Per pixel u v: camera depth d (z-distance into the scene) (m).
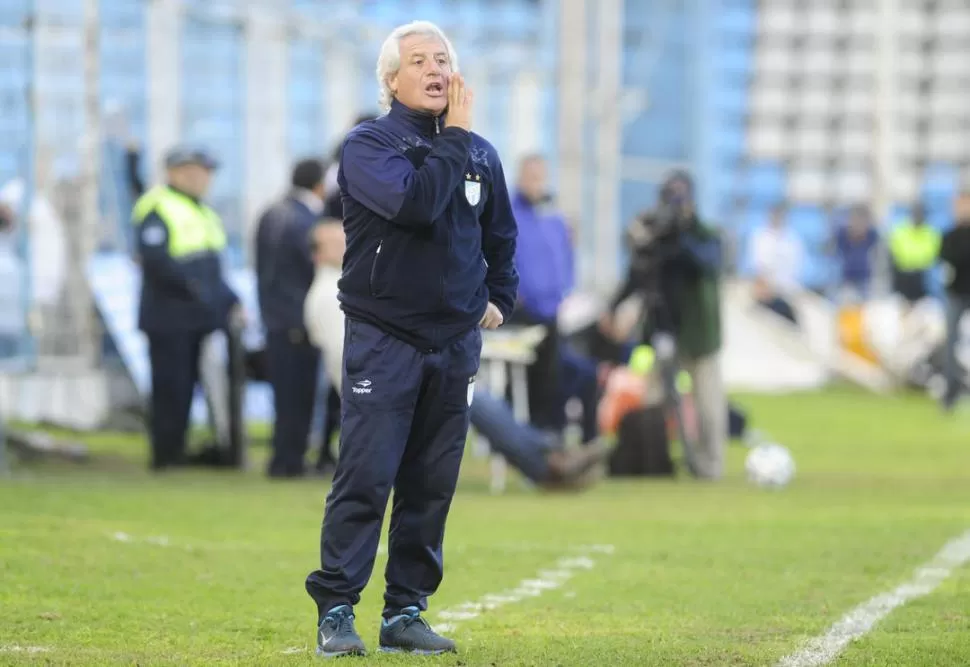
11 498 35.16
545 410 47.59
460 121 18.80
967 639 21.05
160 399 45.59
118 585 24.58
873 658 19.56
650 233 48.47
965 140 115.75
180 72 61.34
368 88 74.56
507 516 36.09
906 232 92.62
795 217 113.69
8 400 53.88
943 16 116.00
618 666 18.92
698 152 92.44
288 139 65.50
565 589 25.72
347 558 19.09
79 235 55.41
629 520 35.69
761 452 45.38
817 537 32.88
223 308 46.47
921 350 90.31
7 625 21.20
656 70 89.81
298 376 44.47
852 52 113.56
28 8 53.56
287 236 44.19
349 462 19.03
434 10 79.00
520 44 79.62
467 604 24.16
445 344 19.20
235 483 42.44
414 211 18.42
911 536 33.16
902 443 60.84
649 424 48.16
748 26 113.75
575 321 69.25
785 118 113.62
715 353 47.78
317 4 69.69
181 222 45.38
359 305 19.09
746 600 24.59
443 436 19.62
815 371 95.06
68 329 55.28
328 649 19.08
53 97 54.41
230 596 24.11
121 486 39.84
